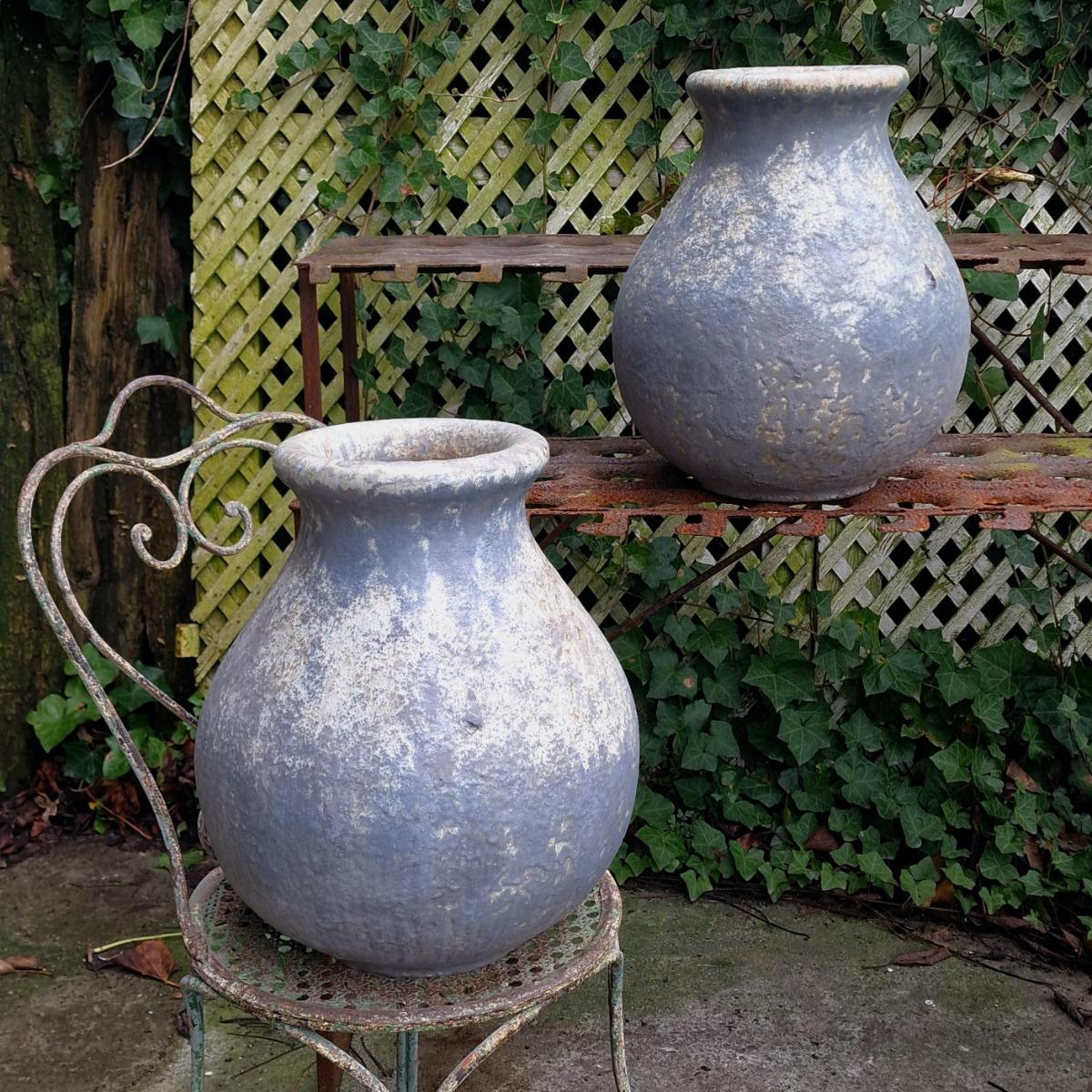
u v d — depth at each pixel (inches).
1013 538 126.3
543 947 68.9
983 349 128.4
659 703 125.9
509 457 61.3
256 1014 64.1
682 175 123.9
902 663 124.0
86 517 132.5
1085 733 122.2
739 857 122.7
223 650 134.3
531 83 122.4
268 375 129.2
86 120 126.5
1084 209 125.2
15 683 132.0
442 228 128.8
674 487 93.4
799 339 79.9
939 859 122.3
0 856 126.3
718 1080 97.3
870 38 119.4
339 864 58.6
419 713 58.0
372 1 121.0
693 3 118.9
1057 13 117.3
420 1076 97.7
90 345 130.5
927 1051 100.4
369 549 60.0
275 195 129.6
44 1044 100.6
